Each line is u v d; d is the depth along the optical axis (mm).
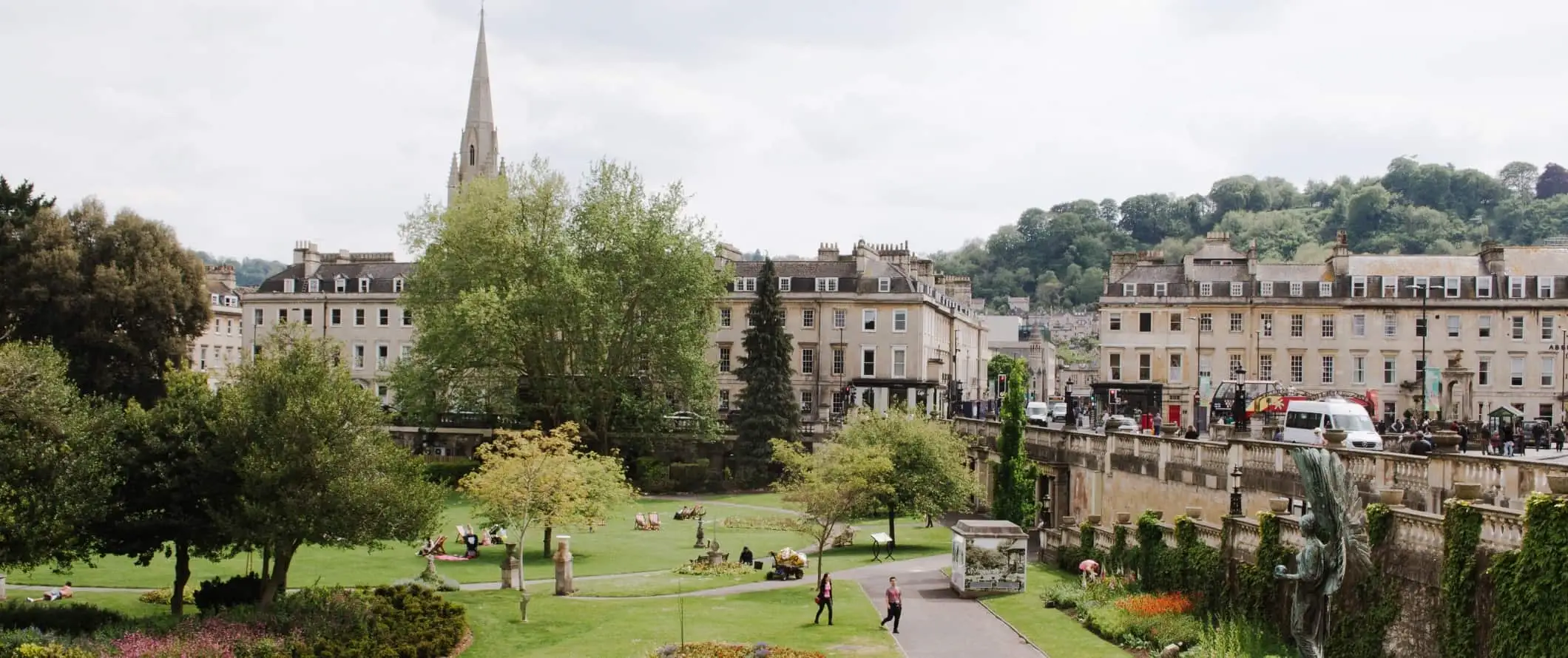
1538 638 24484
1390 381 98062
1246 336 99750
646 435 84938
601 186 84312
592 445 85312
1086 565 42031
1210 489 43344
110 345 75250
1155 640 33781
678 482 83250
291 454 35812
